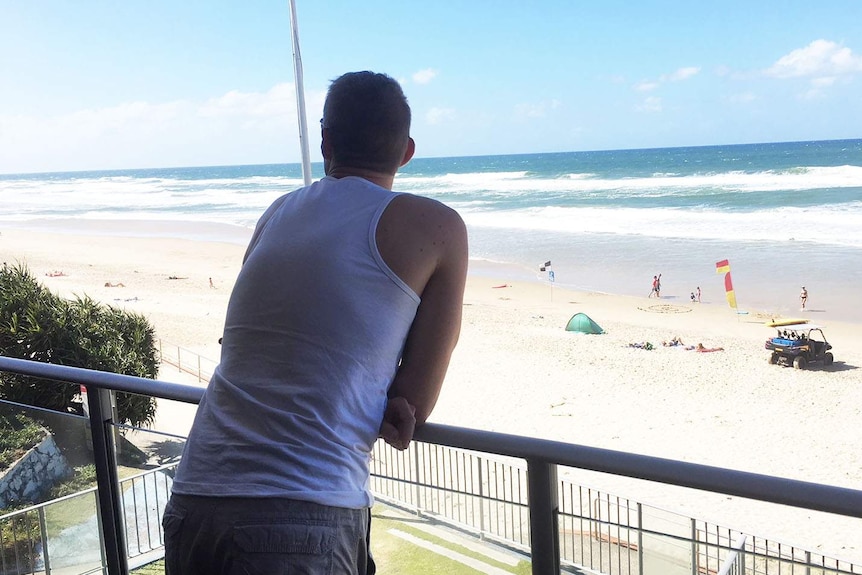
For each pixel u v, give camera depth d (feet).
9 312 31.73
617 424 50.93
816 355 64.54
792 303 87.45
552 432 49.57
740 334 76.43
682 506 20.27
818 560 11.70
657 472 4.91
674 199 180.04
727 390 58.13
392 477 6.68
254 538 4.69
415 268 5.01
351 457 4.94
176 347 65.16
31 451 8.71
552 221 156.97
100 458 8.07
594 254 121.29
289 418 4.84
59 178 530.27
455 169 375.66
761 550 8.91
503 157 558.15
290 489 4.73
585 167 339.57
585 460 5.18
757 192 181.78
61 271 118.42
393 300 4.98
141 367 34.35
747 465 43.32
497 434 5.51
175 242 155.84
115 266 125.18
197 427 5.29
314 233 5.07
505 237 141.08
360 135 5.39
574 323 78.95
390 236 5.01
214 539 4.84
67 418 8.29
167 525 5.16
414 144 5.74
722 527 18.56
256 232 5.79
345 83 5.51
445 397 57.82
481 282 107.55
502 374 63.36
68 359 31.63
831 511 4.36
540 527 5.61
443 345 5.18
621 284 102.17
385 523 6.77
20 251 144.66
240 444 4.90
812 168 216.95
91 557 8.38
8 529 9.06
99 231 179.22
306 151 38.70
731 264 107.96
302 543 4.68
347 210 5.13
